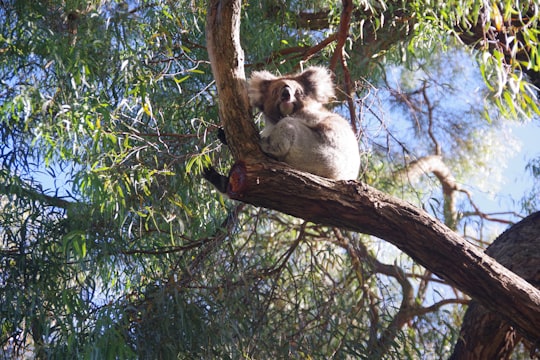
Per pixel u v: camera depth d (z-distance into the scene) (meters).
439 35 6.27
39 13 6.96
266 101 6.11
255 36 6.81
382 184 8.17
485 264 4.98
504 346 6.50
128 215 6.38
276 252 7.64
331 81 6.22
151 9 6.61
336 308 6.31
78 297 6.04
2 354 6.37
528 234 6.73
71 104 5.80
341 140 5.67
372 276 6.91
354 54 7.08
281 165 4.71
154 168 6.11
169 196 6.35
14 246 6.45
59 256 6.38
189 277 6.29
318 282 6.81
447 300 8.01
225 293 6.11
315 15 7.67
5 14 6.95
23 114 6.41
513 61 5.27
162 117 6.21
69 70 6.13
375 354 6.10
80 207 6.21
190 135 6.12
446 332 6.80
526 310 4.96
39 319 6.09
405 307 7.42
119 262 6.24
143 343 5.83
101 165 5.93
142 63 6.33
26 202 6.48
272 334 6.15
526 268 6.44
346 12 6.11
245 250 6.80
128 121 6.32
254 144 4.69
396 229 4.91
